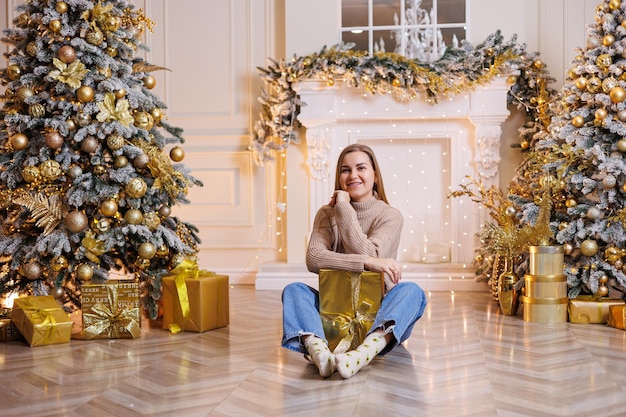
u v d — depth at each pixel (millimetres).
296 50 4941
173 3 5207
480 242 4555
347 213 2480
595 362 2379
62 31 3123
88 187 3092
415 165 5031
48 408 1841
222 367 2334
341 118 4848
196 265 3178
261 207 5148
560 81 4762
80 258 3068
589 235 3410
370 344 2246
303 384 2088
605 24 3543
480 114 4699
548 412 1771
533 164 4066
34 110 3115
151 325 3271
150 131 3416
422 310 2535
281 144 4930
